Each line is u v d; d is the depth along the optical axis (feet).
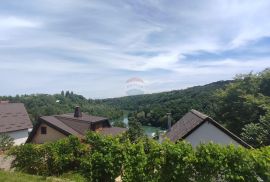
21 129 119.14
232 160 36.63
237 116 142.10
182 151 38.04
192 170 37.50
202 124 66.54
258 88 150.51
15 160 63.72
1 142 95.91
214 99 171.63
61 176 59.47
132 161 40.73
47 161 61.98
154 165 39.19
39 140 103.55
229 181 36.35
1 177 43.96
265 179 35.83
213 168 36.81
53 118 111.75
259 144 98.78
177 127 92.12
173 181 38.04
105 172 43.57
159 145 39.58
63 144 62.59
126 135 86.74
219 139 66.08
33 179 46.37
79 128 111.14
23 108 133.69
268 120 103.19
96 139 48.47
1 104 128.47
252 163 36.17
